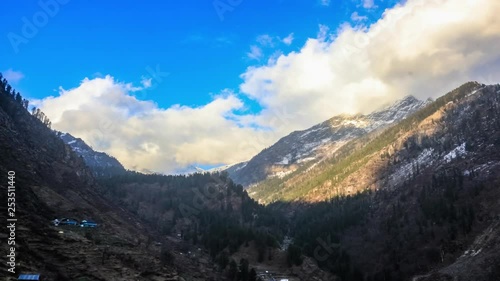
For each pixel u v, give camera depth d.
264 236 196.88
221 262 177.50
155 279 110.00
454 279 167.62
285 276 171.62
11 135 165.38
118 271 100.75
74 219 135.12
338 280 191.50
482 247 183.12
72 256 96.12
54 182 162.50
